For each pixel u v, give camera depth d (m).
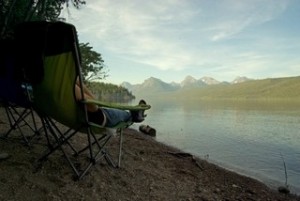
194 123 36.59
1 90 4.21
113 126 4.15
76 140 6.35
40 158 4.31
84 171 4.05
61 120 3.89
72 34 3.45
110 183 4.21
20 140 5.31
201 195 4.61
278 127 36.62
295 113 69.69
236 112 71.19
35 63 3.58
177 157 7.53
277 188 7.88
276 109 89.44
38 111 3.96
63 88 3.60
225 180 6.18
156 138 19.11
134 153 6.67
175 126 30.98
